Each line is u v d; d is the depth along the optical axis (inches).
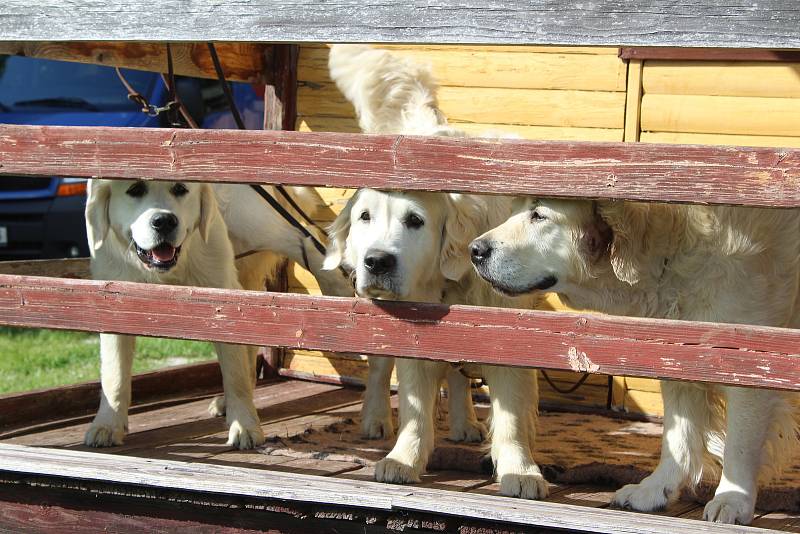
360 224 169.3
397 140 154.9
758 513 164.4
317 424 189.9
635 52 195.0
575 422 194.4
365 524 157.8
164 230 177.5
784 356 149.6
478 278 170.9
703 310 161.9
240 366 182.1
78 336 307.1
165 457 176.1
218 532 161.2
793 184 148.3
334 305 157.6
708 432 166.2
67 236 309.4
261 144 156.9
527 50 199.8
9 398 189.3
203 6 157.2
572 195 152.3
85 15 159.6
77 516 164.2
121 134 159.5
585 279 163.3
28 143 161.3
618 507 164.2
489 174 153.7
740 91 192.4
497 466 168.6
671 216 161.8
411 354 156.3
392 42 154.3
